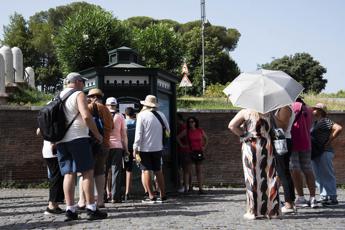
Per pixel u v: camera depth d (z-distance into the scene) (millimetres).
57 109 8352
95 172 10039
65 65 33531
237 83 8859
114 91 13242
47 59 77438
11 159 17391
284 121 9109
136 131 11297
